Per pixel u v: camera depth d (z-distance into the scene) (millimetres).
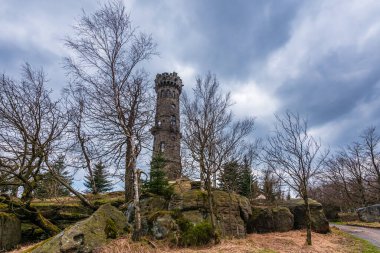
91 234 11742
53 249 10633
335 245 16266
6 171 17375
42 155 18672
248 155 28656
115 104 16156
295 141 17719
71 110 19703
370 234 21906
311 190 45812
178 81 56250
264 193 35906
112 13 16359
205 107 18500
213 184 23109
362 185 43156
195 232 14125
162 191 18953
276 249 13750
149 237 14344
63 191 26906
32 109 18250
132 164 16344
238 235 17969
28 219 17797
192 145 18750
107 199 23484
